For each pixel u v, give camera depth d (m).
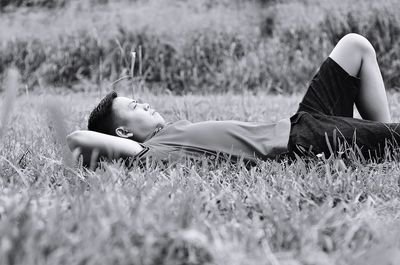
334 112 2.68
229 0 9.16
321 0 8.66
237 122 2.55
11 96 1.96
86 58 8.20
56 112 2.10
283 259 1.25
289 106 4.84
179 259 1.24
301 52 8.09
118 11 9.03
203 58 8.08
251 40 8.37
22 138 3.22
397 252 1.22
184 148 2.45
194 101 5.25
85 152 2.39
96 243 1.16
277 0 9.01
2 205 1.51
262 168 2.18
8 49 8.45
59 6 9.45
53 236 1.20
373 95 2.69
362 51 2.70
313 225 1.43
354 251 1.30
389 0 8.28
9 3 9.75
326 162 2.18
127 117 2.67
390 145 2.36
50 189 1.88
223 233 1.34
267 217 1.52
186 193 1.72
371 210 1.58
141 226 1.28
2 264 1.08
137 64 8.02
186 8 9.02
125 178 2.04
